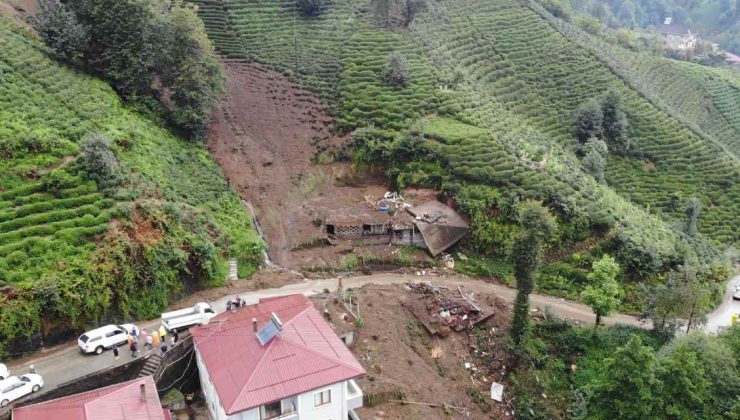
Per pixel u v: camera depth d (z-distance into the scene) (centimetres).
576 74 9969
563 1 14850
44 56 6575
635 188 8519
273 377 3806
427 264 6719
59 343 4516
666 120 9594
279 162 7706
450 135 7656
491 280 6706
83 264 4684
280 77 8931
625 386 4403
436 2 10706
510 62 9894
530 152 7831
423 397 4828
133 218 5269
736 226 8206
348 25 9844
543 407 5247
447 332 5619
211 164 7162
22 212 4872
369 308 5534
